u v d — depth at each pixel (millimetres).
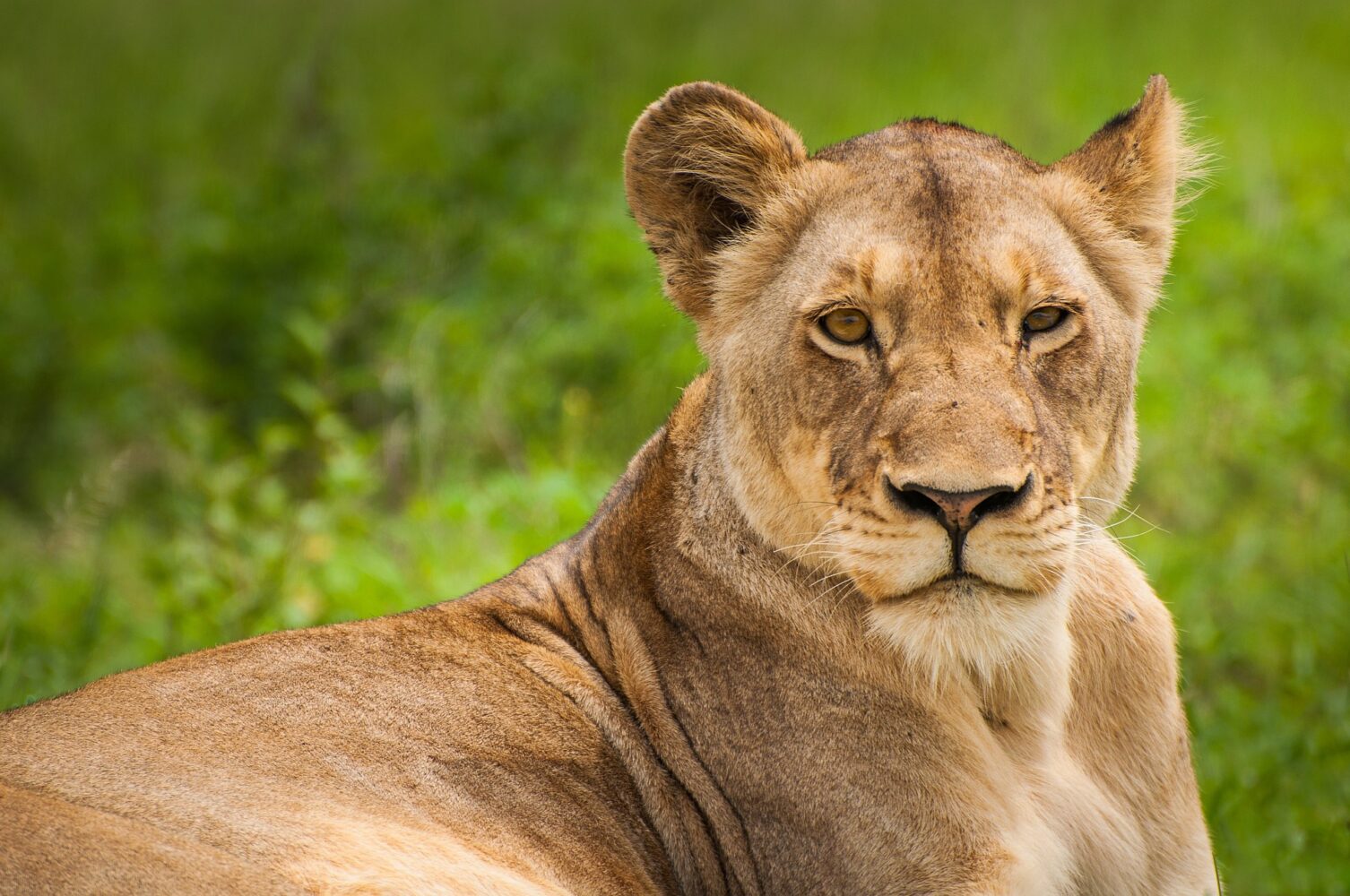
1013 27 23891
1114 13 24266
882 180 7430
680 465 7848
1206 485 13375
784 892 7328
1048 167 7754
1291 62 22281
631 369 14695
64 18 26359
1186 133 8117
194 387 15406
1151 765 7789
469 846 6832
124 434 15125
